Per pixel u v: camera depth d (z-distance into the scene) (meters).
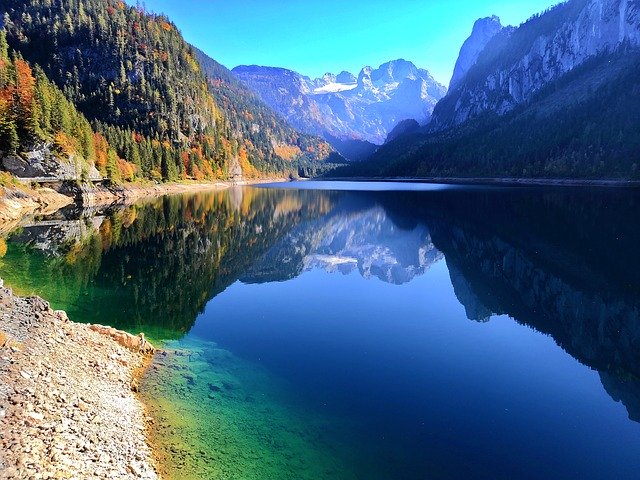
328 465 11.83
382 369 17.97
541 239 47.28
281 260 42.22
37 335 15.48
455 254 44.25
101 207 82.00
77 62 181.25
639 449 12.77
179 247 46.31
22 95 77.25
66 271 33.34
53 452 9.75
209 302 27.80
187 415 13.98
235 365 18.14
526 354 19.73
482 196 104.88
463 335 22.06
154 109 171.62
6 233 48.41
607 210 66.56
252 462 11.82
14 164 73.31
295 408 14.73
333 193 135.25
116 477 10.06
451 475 11.53
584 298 28.20
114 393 14.35
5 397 10.98
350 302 28.09
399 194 122.25
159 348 19.67
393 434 13.31
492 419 14.29
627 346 20.73
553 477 11.51
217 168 188.25
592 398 15.84
